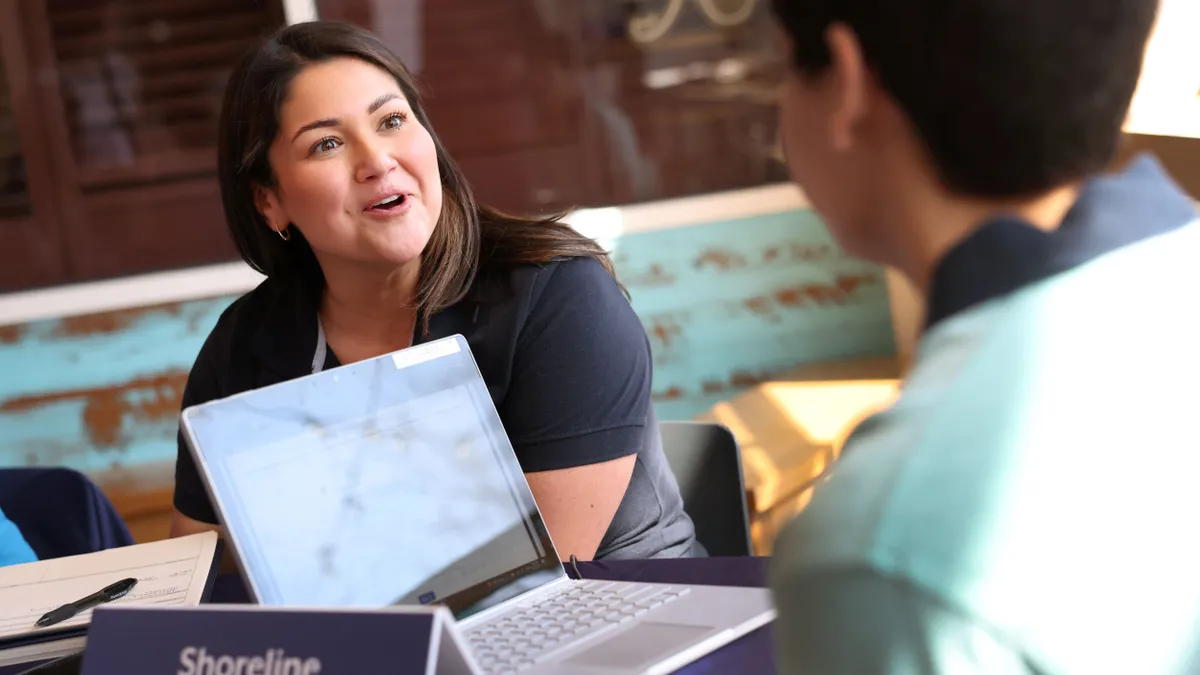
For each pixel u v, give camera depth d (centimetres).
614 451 147
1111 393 53
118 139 320
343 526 101
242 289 319
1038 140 55
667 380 340
